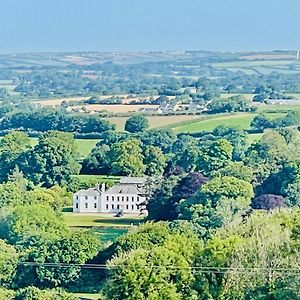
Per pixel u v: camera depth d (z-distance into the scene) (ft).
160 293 556.51
